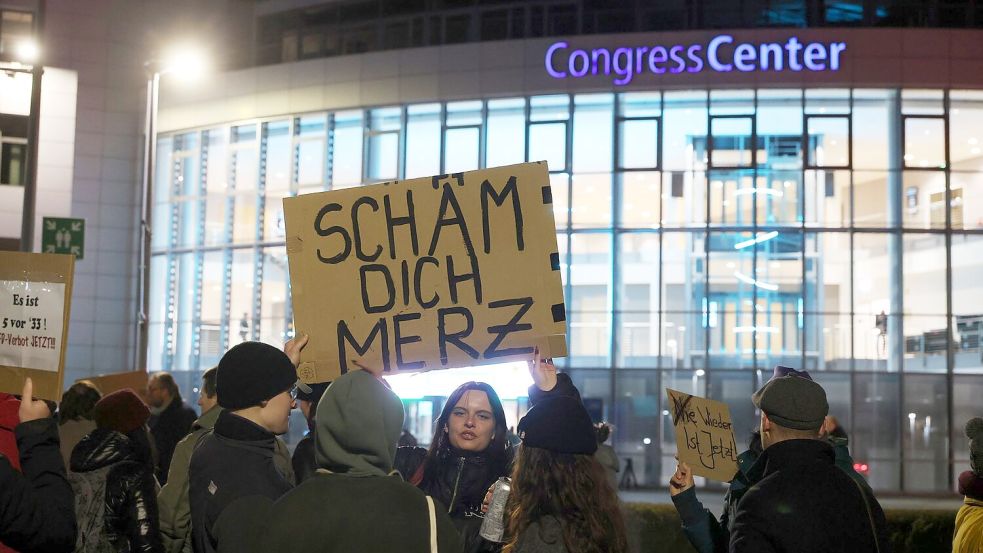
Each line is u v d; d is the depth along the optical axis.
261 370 4.46
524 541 4.16
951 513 12.76
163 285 39.09
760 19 32.94
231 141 37.97
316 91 35.94
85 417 7.66
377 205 5.44
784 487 4.45
